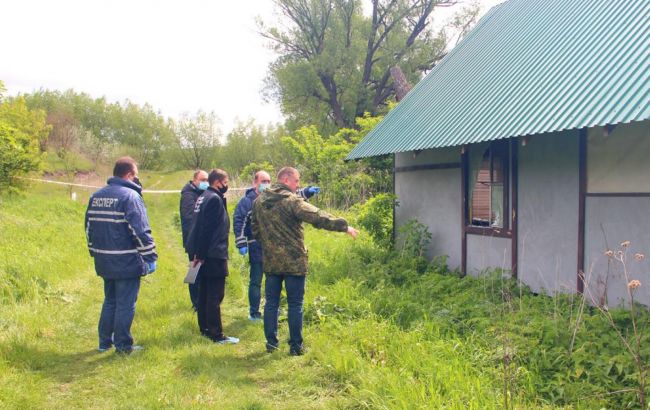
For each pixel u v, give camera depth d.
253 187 6.48
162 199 27.39
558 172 6.41
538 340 4.64
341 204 18.05
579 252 6.09
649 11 6.27
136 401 3.89
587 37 6.72
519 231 7.01
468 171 8.03
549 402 3.89
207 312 5.51
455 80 8.93
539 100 6.14
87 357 4.95
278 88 35.31
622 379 4.02
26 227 11.72
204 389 4.16
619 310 5.09
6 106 21.75
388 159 15.90
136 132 44.69
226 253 5.52
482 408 3.56
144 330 5.69
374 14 33.56
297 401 4.04
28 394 3.95
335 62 32.19
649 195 5.34
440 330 5.36
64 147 35.06
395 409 3.60
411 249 8.91
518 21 8.98
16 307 6.08
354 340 5.11
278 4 33.41
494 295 6.39
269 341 5.18
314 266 8.82
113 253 4.92
